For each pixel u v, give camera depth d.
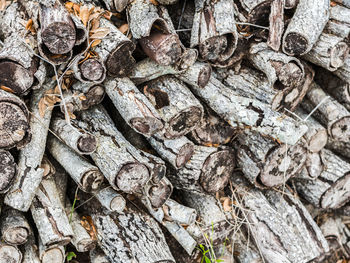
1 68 1.64
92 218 1.87
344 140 2.06
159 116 1.73
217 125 1.92
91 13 1.73
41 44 1.63
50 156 1.88
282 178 1.98
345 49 1.93
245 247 2.05
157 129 1.75
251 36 1.91
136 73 1.79
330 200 2.08
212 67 1.97
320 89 2.08
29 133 1.70
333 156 2.10
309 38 1.83
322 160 2.06
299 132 1.83
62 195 1.88
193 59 1.80
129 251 1.80
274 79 1.86
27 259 1.76
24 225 1.74
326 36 1.92
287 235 1.94
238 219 1.99
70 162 1.78
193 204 1.99
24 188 1.72
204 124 1.91
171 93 1.80
